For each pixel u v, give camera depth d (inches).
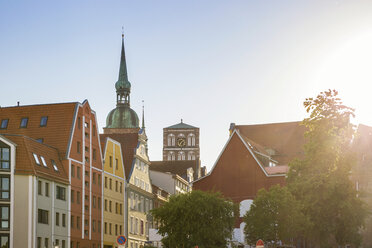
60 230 2903.5
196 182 3769.7
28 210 2645.2
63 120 3169.3
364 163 3388.3
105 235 3410.4
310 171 2480.3
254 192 3612.2
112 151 3602.4
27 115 3250.5
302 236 2738.7
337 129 1989.4
